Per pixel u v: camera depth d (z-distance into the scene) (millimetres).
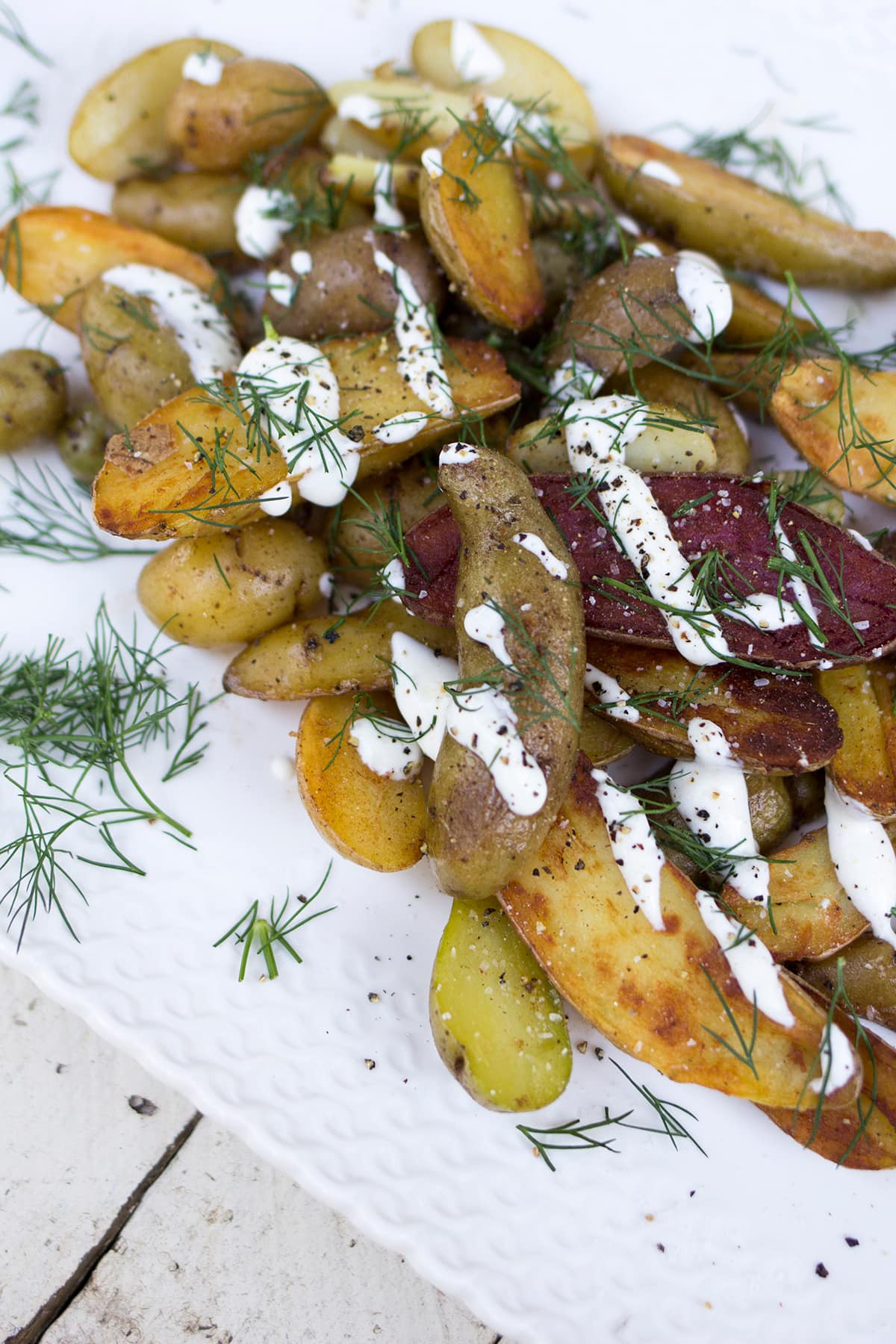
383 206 401
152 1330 390
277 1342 389
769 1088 359
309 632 380
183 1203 394
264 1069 379
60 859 386
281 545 384
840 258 401
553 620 352
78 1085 399
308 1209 394
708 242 407
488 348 389
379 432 378
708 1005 360
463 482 357
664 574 365
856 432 381
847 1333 371
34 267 402
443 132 402
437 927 388
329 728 380
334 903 388
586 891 362
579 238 406
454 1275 370
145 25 415
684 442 381
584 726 376
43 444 407
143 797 379
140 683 396
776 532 367
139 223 411
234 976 383
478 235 384
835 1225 375
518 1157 376
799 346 391
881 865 376
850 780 374
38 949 380
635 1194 376
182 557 381
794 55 413
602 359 387
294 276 395
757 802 380
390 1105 378
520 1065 367
